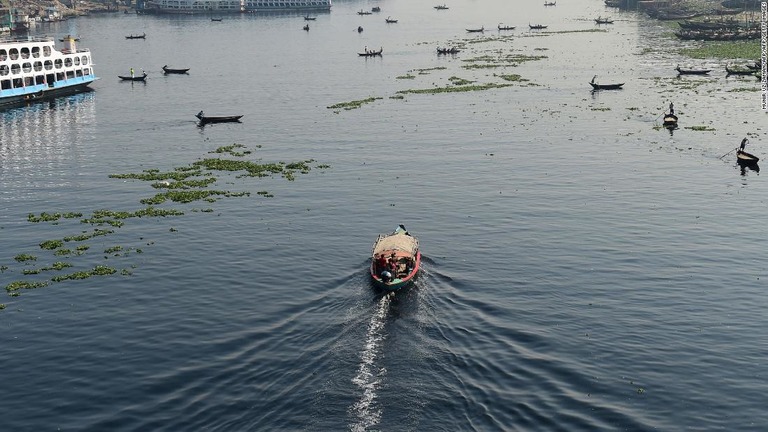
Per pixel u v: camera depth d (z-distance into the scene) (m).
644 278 61.75
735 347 49.72
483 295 58.31
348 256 67.75
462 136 121.06
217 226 77.19
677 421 41.38
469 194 88.12
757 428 40.72
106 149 117.69
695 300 57.31
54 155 113.62
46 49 172.12
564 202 84.00
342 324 52.81
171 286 61.47
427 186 91.94
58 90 176.62
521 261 66.00
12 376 47.16
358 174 98.56
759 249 68.00
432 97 162.38
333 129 130.50
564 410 42.09
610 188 89.19
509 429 40.16
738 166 98.19
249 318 54.72
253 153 113.12
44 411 43.12
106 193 91.31
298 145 118.25
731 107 138.88
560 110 142.00
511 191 89.00
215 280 62.56
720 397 43.69
